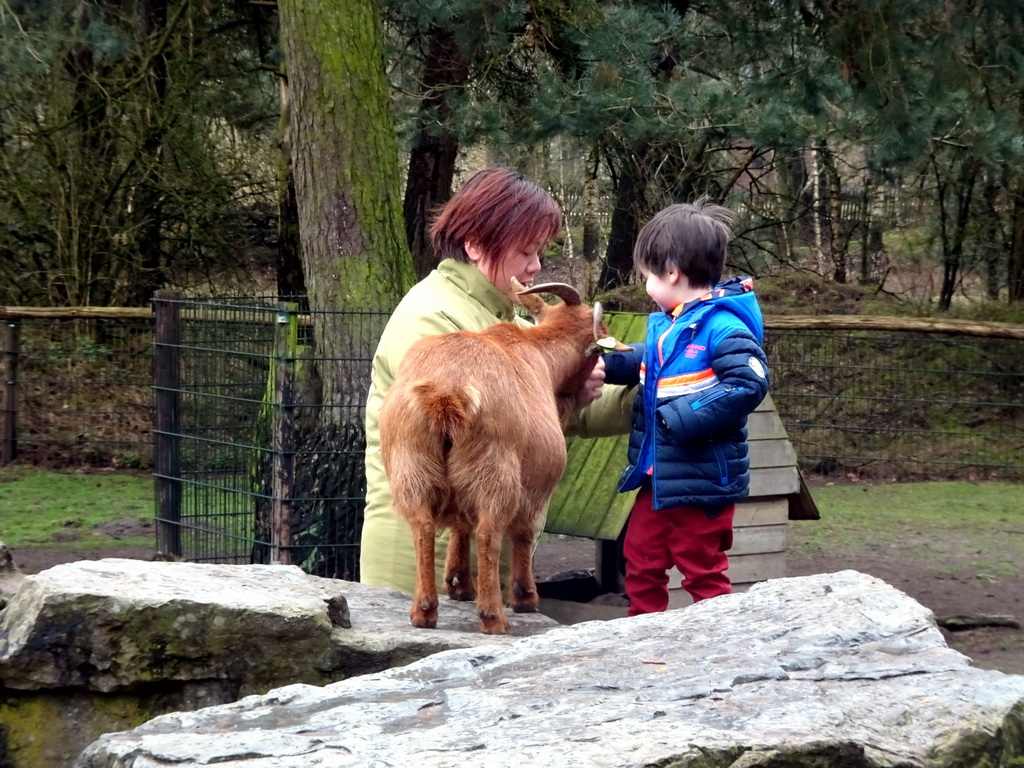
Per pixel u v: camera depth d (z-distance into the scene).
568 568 7.44
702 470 3.63
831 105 10.65
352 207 6.30
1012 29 10.59
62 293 12.83
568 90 9.93
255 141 14.37
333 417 6.00
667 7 10.54
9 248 12.70
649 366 3.77
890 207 16.14
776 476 5.52
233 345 6.75
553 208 3.58
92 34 11.36
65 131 12.41
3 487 9.81
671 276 3.79
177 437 6.65
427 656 2.92
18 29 11.55
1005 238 14.54
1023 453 10.96
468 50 10.38
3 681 2.89
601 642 2.65
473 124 10.35
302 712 2.33
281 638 2.95
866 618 2.69
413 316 3.44
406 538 3.57
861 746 2.03
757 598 2.91
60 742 2.92
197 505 6.64
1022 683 2.34
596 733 2.01
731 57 11.77
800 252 18.09
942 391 11.23
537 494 3.16
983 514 9.29
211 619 2.93
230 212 13.73
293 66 6.35
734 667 2.40
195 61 12.99
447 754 1.93
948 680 2.36
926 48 9.95
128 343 10.94
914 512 9.35
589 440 5.53
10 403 10.70
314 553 5.80
